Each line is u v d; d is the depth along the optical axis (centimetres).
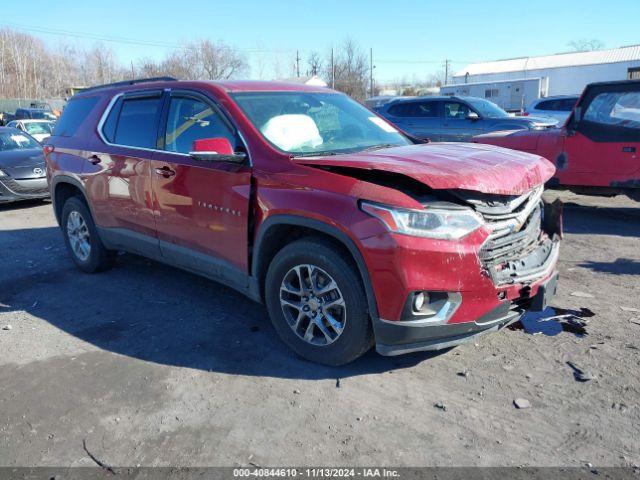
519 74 5125
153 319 455
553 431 292
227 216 397
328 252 337
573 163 758
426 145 423
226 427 305
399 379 347
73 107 593
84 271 589
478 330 329
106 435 302
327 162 349
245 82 456
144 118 485
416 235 306
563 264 568
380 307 319
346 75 5012
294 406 322
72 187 578
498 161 363
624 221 761
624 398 319
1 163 980
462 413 310
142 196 473
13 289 545
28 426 312
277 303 376
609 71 4694
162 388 347
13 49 6906
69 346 411
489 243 325
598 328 409
